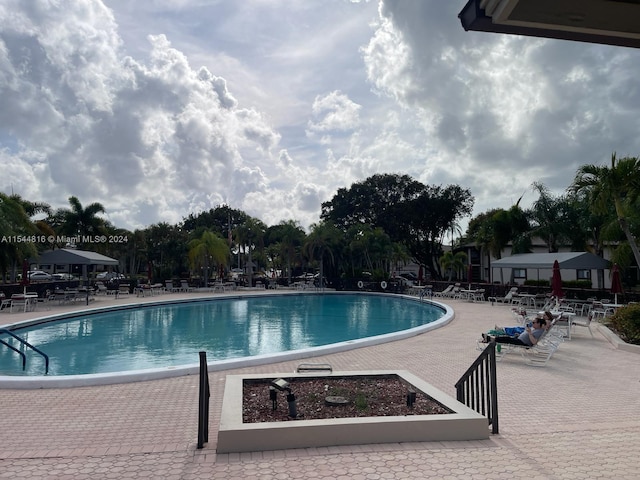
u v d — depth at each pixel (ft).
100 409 20.57
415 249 165.99
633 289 86.38
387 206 163.73
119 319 68.23
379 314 76.28
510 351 34.09
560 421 18.57
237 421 15.42
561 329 41.70
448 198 156.87
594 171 52.80
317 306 89.15
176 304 87.71
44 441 16.26
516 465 13.64
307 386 20.79
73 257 82.64
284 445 14.76
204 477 12.79
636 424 18.08
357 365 30.22
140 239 168.66
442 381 25.91
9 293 76.43
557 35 7.84
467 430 15.84
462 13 7.76
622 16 7.47
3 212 80.33
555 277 61.36
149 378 26.48
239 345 48.32
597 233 95.50
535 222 104.99
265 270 228.63
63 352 43.80
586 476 12.93
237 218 246.47
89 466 13.76
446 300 88.33
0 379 24.82
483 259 140.77
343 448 14.82
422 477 12.71
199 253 129.59
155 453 14.79
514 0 6.79
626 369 28.86
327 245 129.49
